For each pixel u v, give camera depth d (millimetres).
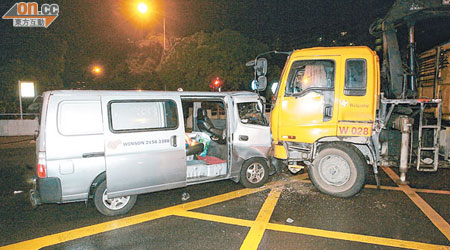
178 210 4910
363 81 5262
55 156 4078
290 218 4547
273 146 5992
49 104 4125
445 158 6727
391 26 6957
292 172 6738
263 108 6059
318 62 5504
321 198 5414
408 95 6820
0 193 5867
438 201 5207
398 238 3900
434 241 3822
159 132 4785
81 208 5039
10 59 17906
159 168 4762
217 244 3775
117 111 4543
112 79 28719
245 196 5551
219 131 6211
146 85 27547
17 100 17891
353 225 4289
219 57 22750
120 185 4441
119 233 4098
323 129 5422
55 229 4238
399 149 6367
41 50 18844
